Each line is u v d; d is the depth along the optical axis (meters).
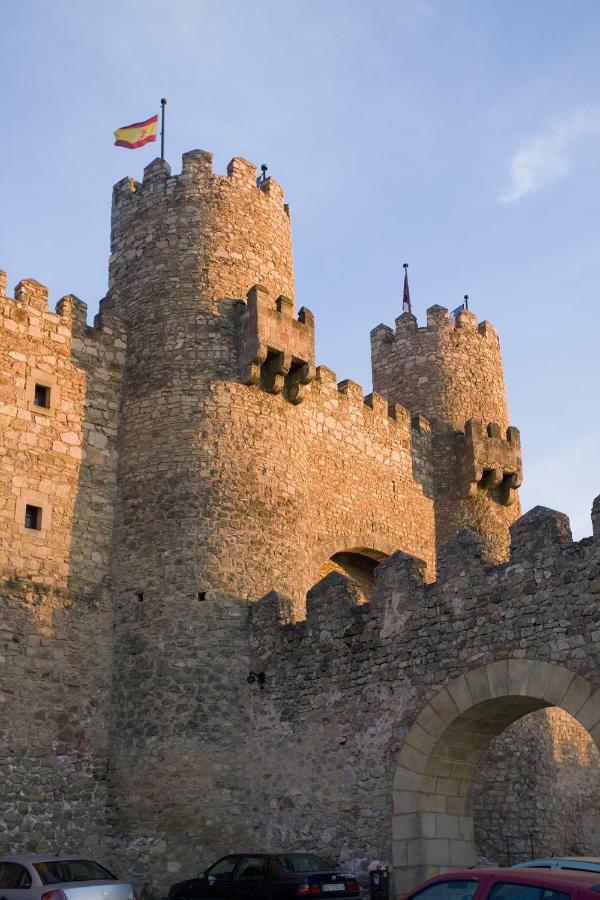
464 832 20.86
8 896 17.34
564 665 18.89
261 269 28.83
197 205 28.58
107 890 17.38
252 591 25.23
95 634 24.66
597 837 31.05
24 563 24.03
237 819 23.08
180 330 27.19
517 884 11.09
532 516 20.42
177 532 25.12
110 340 27.56
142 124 30.53
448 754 20.81
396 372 37.50
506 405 38.09
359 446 32.50
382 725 21.58
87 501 25.69
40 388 25.84
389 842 20.59
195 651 24.12
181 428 26.14
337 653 23.02
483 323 38.69
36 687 23.23
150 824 22.75
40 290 26.56
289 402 27.83
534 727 29.53
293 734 23.16
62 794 22.86
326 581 23.92
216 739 23.55
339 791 21.83
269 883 18.95
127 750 23.58
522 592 20.02
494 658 20.03
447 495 34.81
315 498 30.34
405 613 22.02
